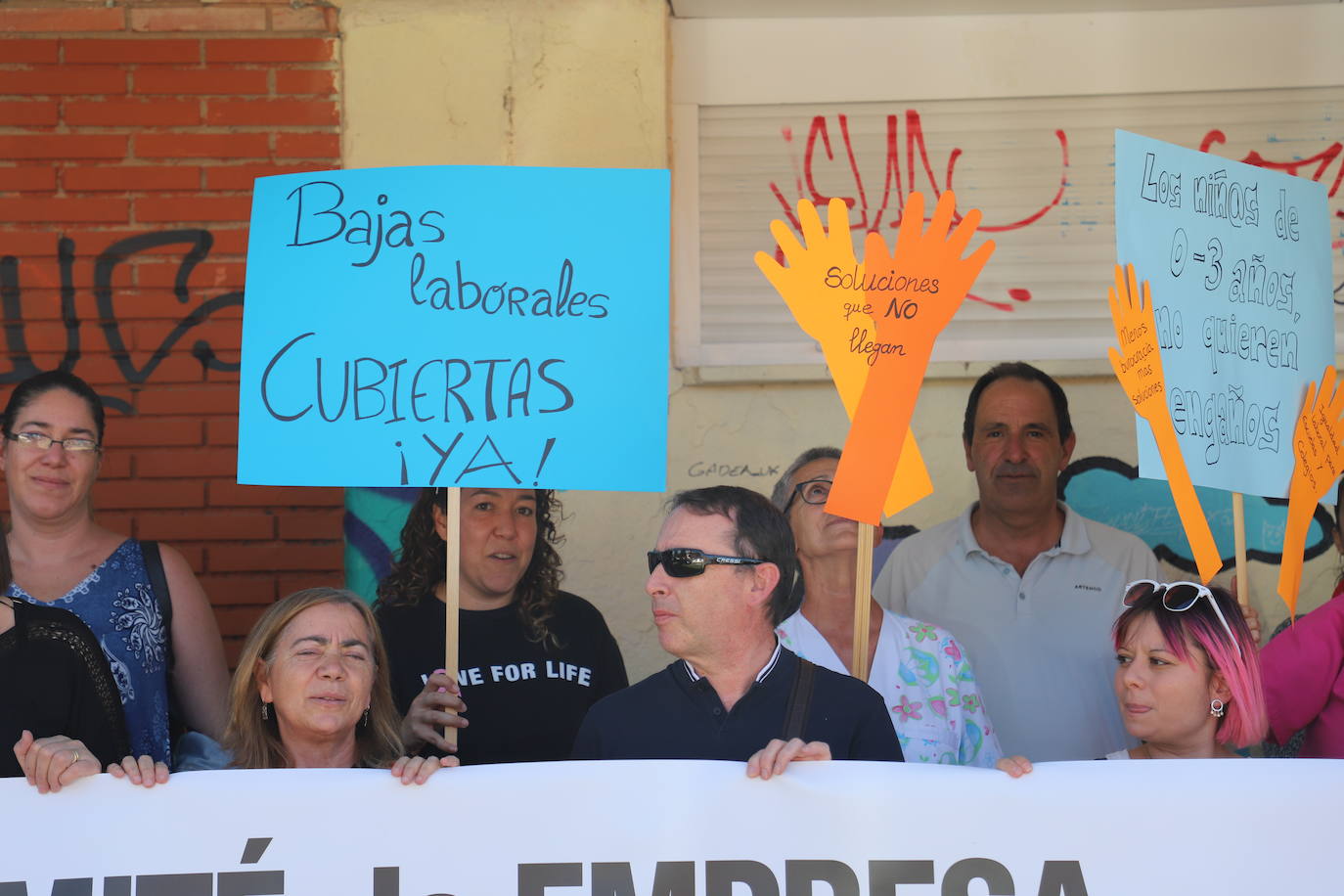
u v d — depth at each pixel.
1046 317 4.76
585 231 3.14
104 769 2.99
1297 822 2.63
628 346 3.10
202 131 4.67
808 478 3.84
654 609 2.95
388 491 4.62
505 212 3.15
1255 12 4.78
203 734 3.54
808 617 3.79
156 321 4.63
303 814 2.66
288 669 2.84
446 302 3.11
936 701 3.53
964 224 3.16
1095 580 4.19
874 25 4.79
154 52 4.67
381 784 2.67
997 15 4.79
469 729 3.73
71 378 3.51
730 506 2.95
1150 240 3.26
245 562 4.59
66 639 2.99
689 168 4.79
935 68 4.79
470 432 3.06
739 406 4.72
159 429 4.61
